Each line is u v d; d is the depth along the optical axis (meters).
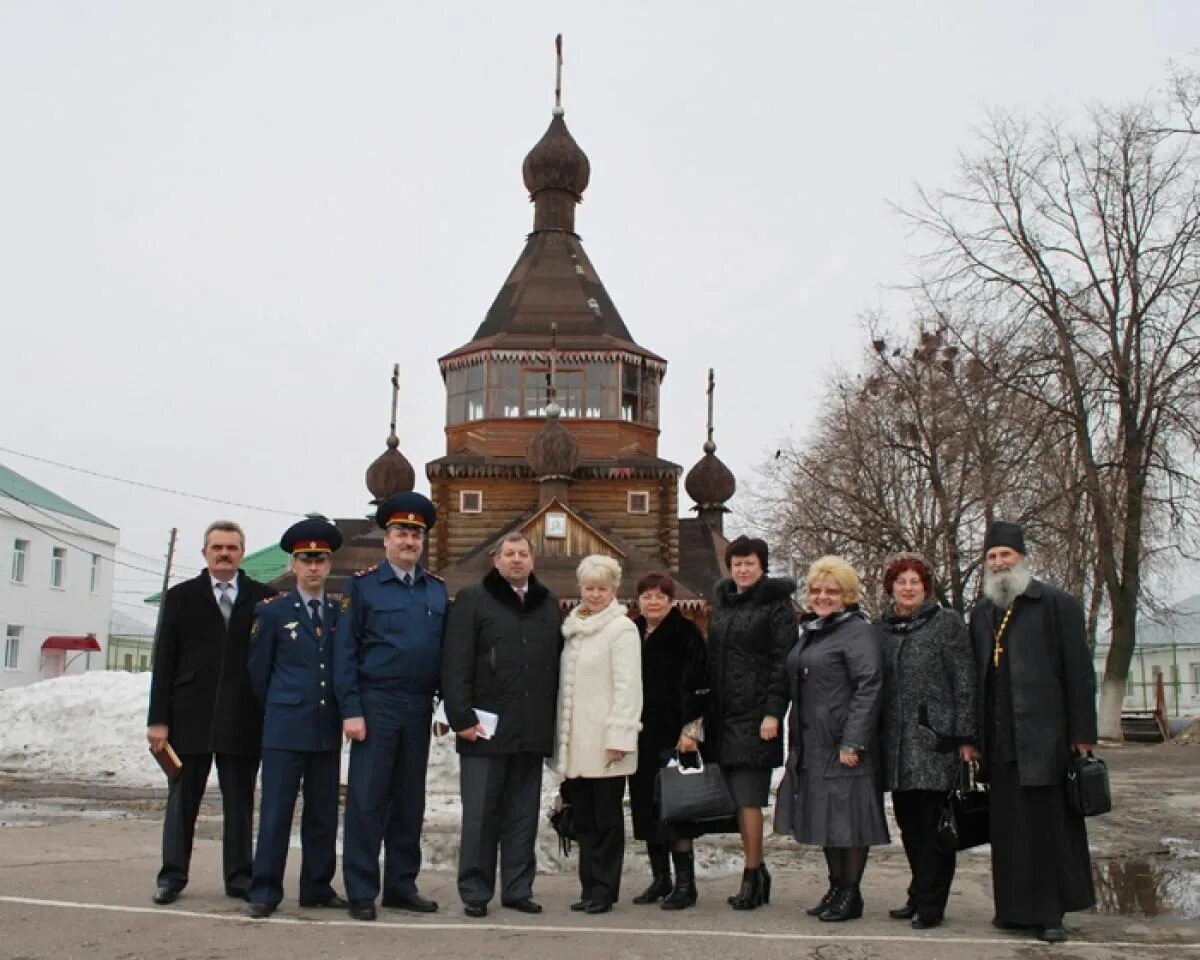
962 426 35.44
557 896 9.12
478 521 42.00
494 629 8.30
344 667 8.08
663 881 8.93
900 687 8.15
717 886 9.77
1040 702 7.71
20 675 53.25
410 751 8.29
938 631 8.16
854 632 8.25
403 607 8.32
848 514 42.09
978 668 8.03
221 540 8.57
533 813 8.43
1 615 51.91
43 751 20.91
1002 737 7.79
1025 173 34.16
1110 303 33.41
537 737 8.27
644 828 8.71
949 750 7.89
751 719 8.52
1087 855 7.78
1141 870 10.84
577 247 47.53
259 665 8.10
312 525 8.29
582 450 42.88
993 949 7.12
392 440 47.16
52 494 58.25
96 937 7.04
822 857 11.99
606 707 8.37
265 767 8.00
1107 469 33.66
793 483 45.84
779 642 8.57
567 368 43.47
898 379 39.59
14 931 7.14
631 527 41.59
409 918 7.88
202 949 6.80
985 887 9.87
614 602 8.63
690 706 8.46
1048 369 32.81
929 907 7.89
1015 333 33.47
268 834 7.88
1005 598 8.00
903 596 8.33
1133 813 15.55
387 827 8.31
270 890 7.86
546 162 47.66
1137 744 33.78
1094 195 33.66
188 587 8.58
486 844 8.14
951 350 36.91
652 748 8.73
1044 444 32.88
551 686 8.40
